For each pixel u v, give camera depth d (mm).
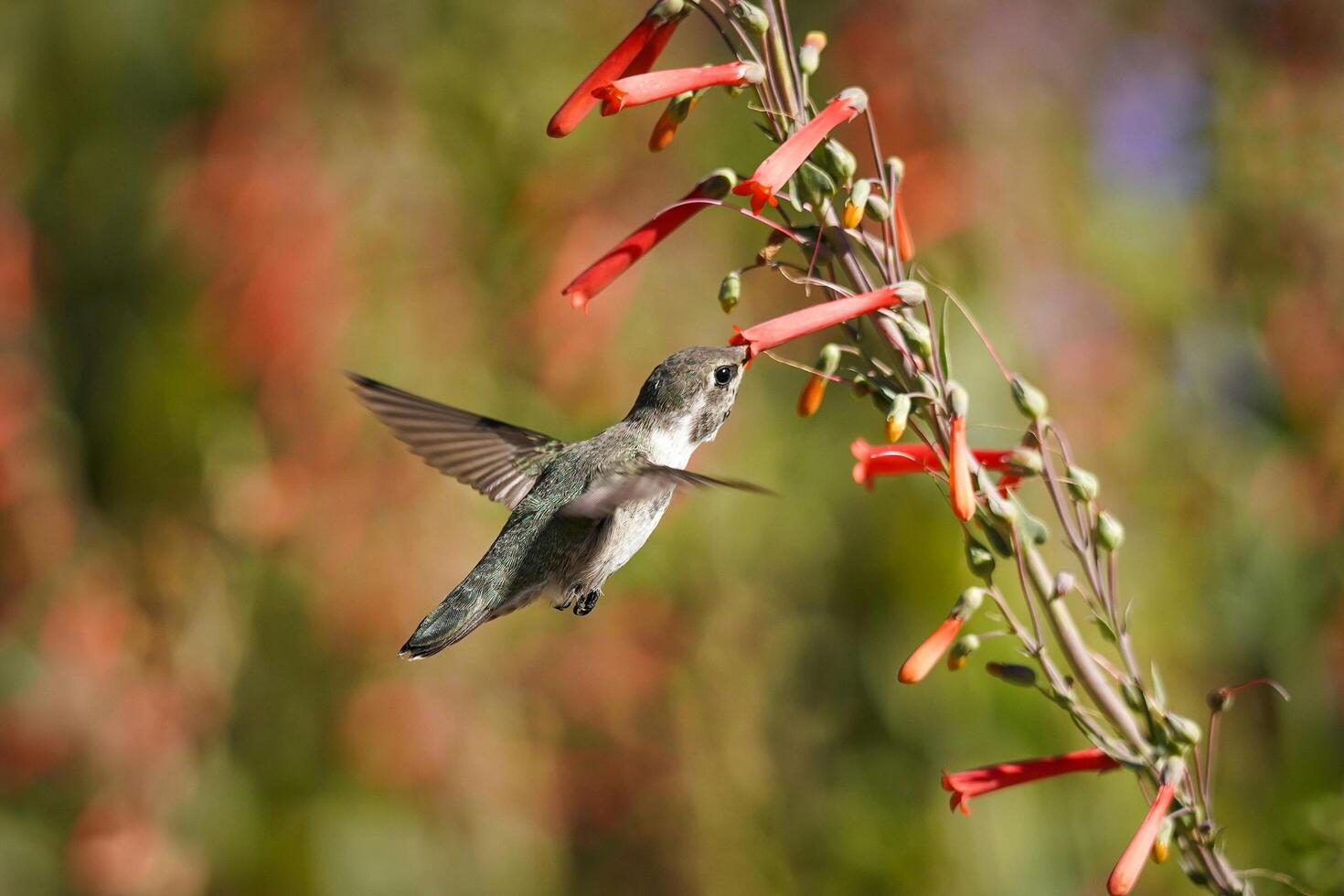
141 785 10406
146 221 11203
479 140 10883
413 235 10445
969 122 10852
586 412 10438
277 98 10719
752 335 4742
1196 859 4996
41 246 11898
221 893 10484
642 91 4844
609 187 10898
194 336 10438
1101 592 5090
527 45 10992
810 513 11031
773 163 4711
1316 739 10727
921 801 10438
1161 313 11477
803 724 11219
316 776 10453
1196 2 12828
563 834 11031
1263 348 11547
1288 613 10906
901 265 5086
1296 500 11141
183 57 11508
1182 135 12141
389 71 10789
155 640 10602
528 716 10812
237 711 10562
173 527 10617
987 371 10125
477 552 10312
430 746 10320
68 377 11672
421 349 10250
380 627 10156
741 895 10930
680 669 11023
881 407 5008
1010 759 10117
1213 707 4996
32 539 10656
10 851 10281
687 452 6562
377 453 10219
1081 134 11719
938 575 10500
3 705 10430
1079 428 10406
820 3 11695
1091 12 12281
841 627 11125
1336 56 12312
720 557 10922
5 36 11672
